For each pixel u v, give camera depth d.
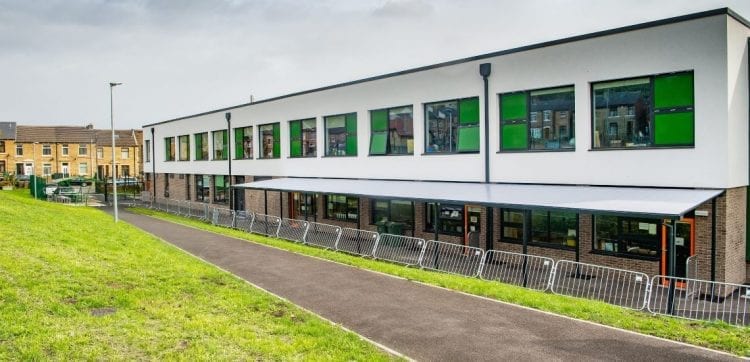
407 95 20.91
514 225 17.77
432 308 10.87
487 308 10.88
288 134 28.20
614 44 14.93
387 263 16.30
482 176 18.36
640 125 14.73
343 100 24.14
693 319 10.51
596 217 15.78
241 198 32.97
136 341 7.80
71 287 10.02
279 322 9.30
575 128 15.88
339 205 25.12
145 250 15.58
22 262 11.20
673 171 14.02
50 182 61.47
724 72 13.09
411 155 20.94
